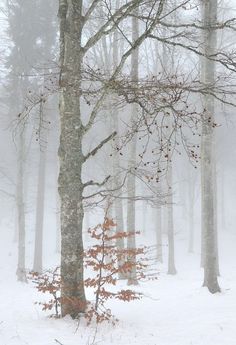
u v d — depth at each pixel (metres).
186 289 14.89
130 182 17.88
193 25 8.05
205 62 14.05
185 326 8.72
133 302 12.01
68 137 8.20
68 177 8.18
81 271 8.21
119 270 8.52
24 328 7.41
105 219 8.63
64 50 8.39
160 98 6.80
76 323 7.81
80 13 8.34
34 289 18.34
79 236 8.20
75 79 7.83
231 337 7.76
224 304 11.26
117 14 7.89
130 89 7.00
